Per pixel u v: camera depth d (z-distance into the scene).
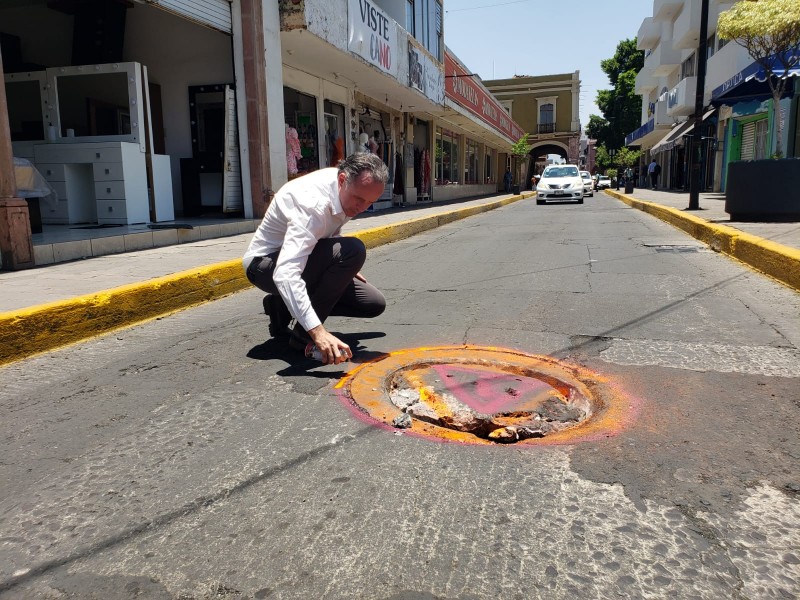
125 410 2.66
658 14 28.66
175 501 1.91
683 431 2.33
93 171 8.77
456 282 5.71
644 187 36.69
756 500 1.85
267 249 3.28
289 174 11.55
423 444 2.27
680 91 22.98
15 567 1.61
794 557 1.58
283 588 1.50
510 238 9.68
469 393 2.74
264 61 9.96
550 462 2.12
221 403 2.70
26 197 7.07
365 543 1.68
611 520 1.76
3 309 3.72
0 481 2.06
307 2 10.19
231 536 1.72
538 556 1.61
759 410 2.52
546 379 2.95
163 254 6.67
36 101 10.98
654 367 3.09
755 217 8.67
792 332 3.68
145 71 9.05
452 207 17.80
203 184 10.90
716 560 1.58
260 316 4.46
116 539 1.72
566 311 4.36
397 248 8.87
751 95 14.39
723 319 4.03
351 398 2.72
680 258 6.83
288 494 1.94
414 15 16.77
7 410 2.70
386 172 2.91
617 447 2.21
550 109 54.97
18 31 11.36
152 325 4.27
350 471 2.07
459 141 29.11
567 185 21.66
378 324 4.10
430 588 1.50
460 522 1.77
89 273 5.29
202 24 9.08
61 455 2.24
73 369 3.27
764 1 10.71
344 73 13.55
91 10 10.56
